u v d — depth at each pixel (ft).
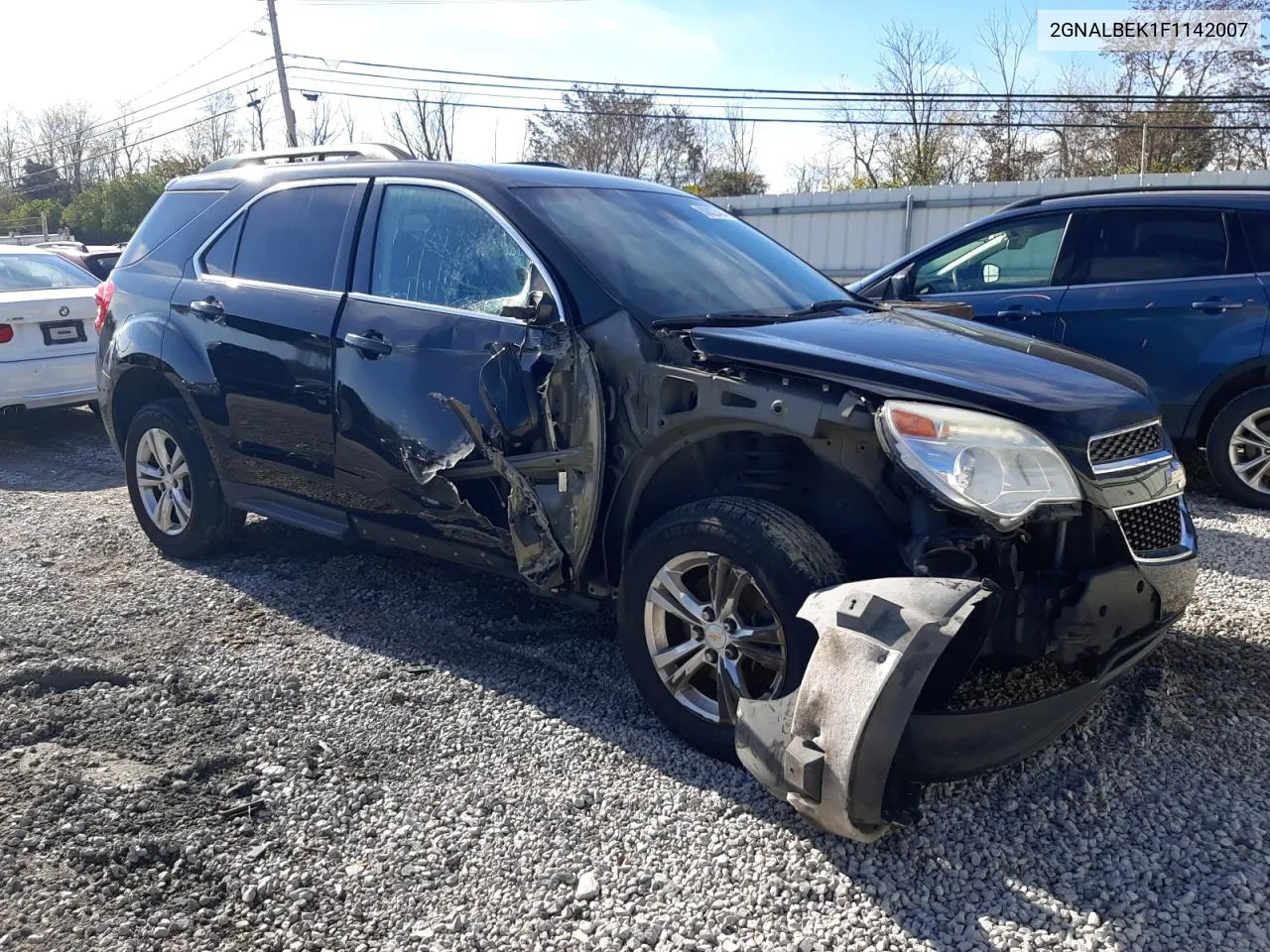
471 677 12.42
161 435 16.66
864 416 9.37
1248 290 19.65
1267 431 20.04
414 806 9.68
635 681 10.99
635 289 11.53
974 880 8.51
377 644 13.46
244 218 15.56
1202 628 13.50
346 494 13.73
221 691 12.07
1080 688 9.12
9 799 9.82
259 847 9.06
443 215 13.07
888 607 8.30
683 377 10.36
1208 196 20.30
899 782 8.57
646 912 8.18
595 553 11.39
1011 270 22.70
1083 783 9.88
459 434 11.99
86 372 27.14
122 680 12.44
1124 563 9.57
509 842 9.11
